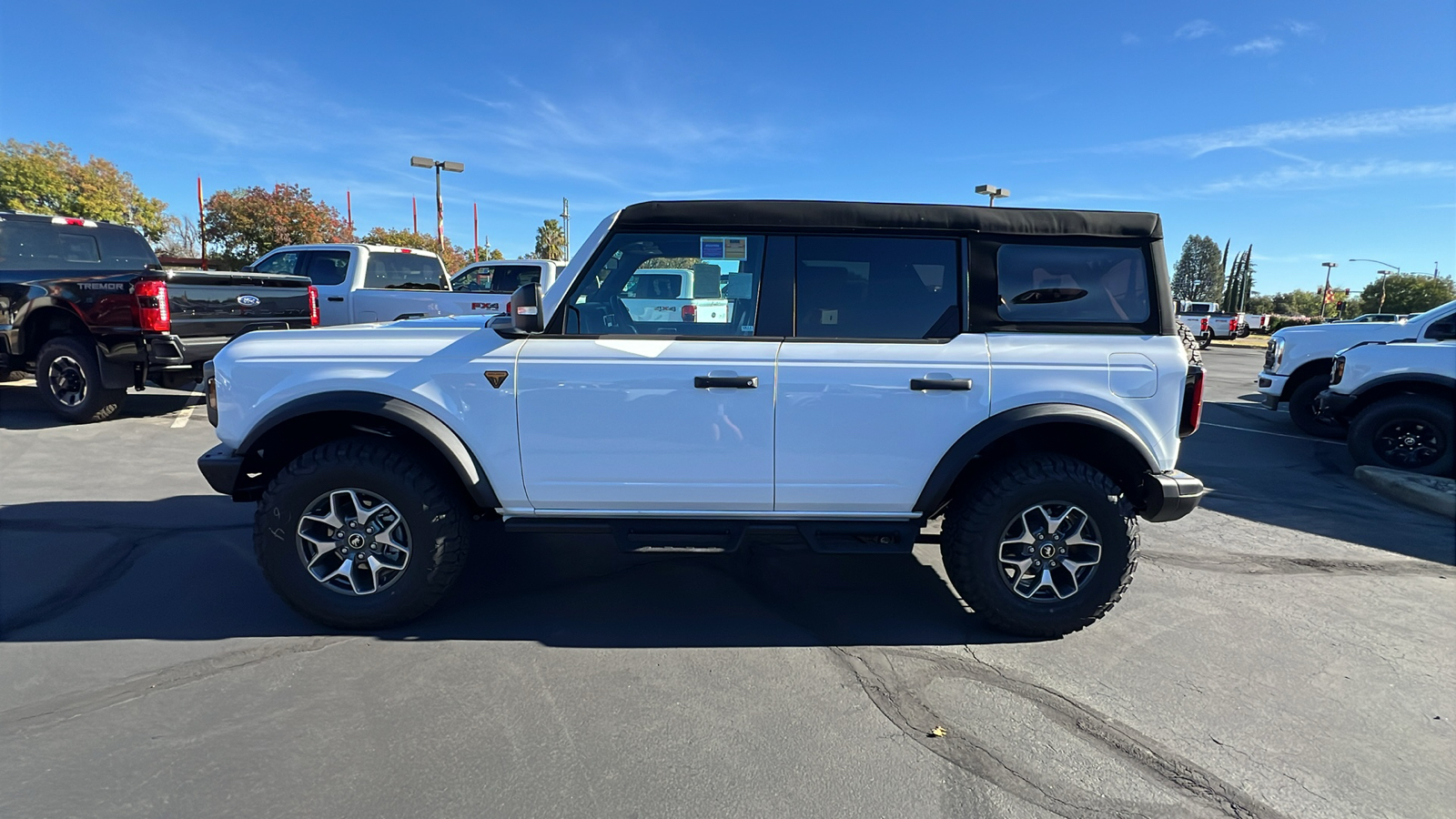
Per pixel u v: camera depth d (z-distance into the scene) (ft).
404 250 37.58
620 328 10.78
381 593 10.45
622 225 10.55
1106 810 7.23
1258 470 22.50
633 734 8.29
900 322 10.57
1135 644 10.76
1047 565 10.64
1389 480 19.45
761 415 10.33
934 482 10.34
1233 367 64.23
